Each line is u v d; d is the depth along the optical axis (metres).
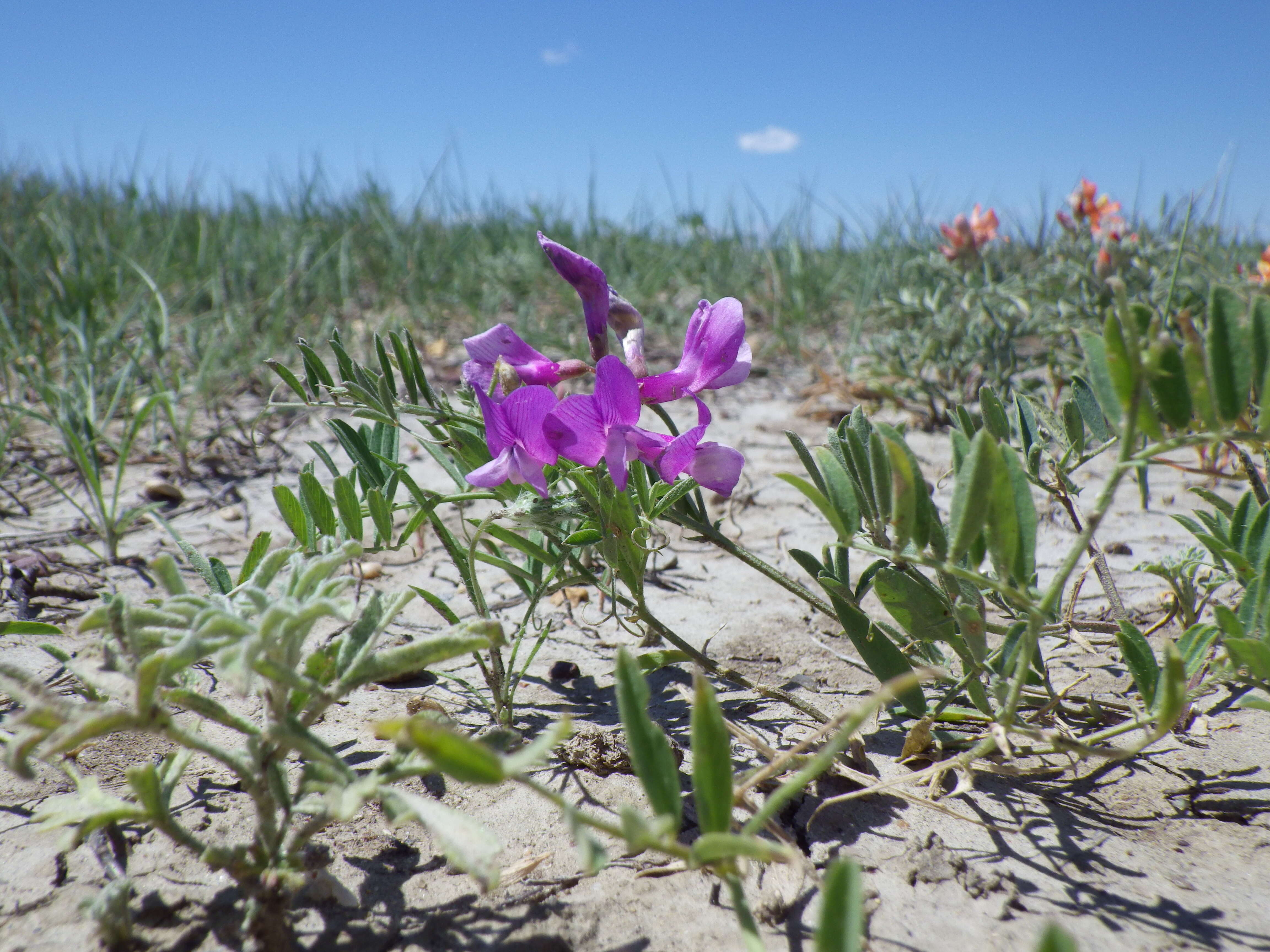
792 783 0.12
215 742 0.21
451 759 0.10
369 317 0.68
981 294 0.50
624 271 0.77
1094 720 0.21
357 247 0.79
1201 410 0.14
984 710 0.19
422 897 0.16
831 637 0.27
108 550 0.32
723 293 0.77
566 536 0.22
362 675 0.14
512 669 0.22
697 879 0.16
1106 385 0.15
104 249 0.61
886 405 0.53
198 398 0.48
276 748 0.14
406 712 0.22
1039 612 0.15
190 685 0.16
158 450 0.43
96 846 0.17
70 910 0.15
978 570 0.18
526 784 0.11
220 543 0.34
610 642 0.27
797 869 0.16
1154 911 0.15
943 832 0.18
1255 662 0.16
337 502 0.21
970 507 0.15
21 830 0.17
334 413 0.49
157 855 0.17
